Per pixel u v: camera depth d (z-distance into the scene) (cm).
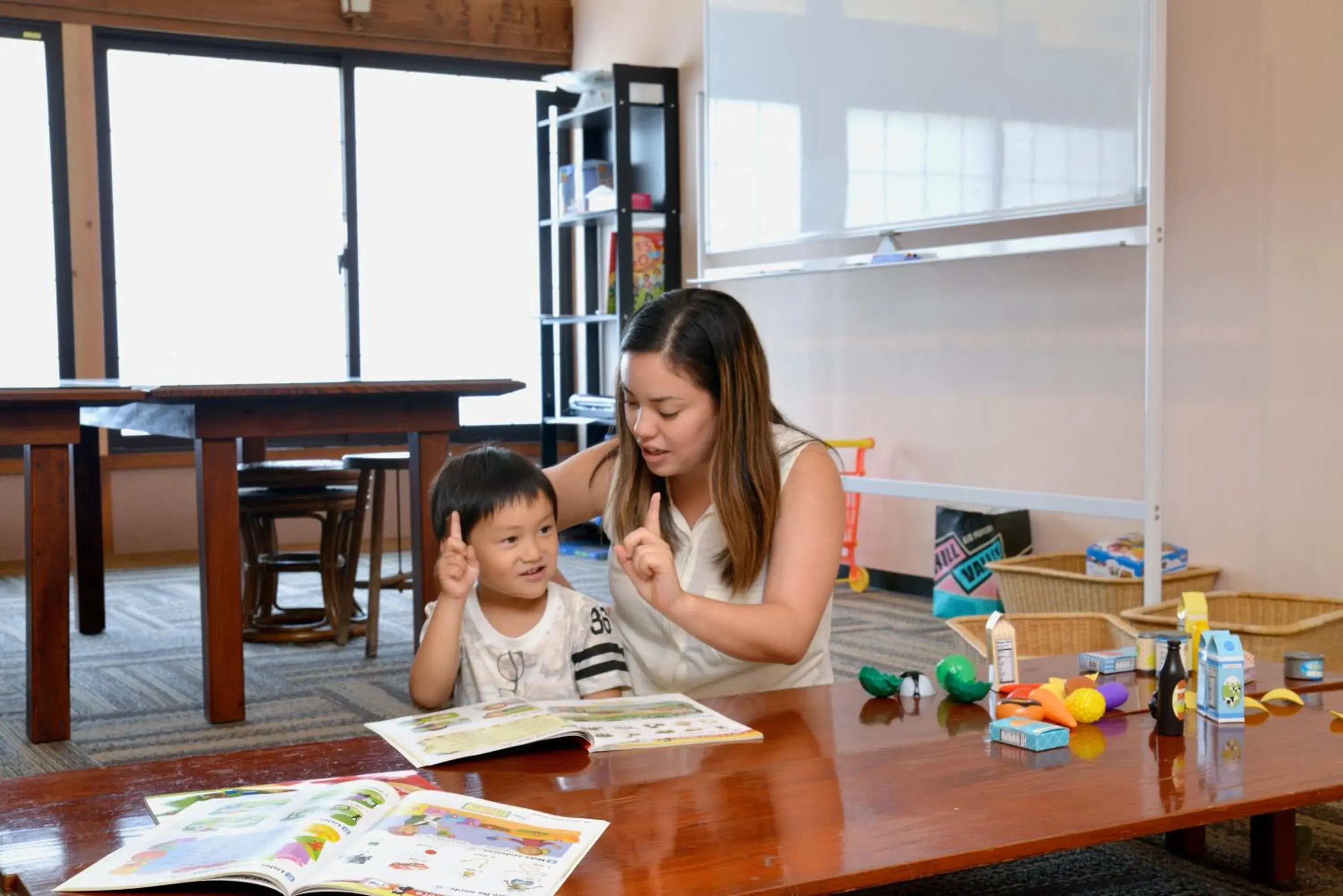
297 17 550
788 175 452
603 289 611
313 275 578
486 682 171
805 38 441
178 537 552
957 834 105
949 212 390
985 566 394
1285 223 326
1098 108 341
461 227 605
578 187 560
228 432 276
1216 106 341
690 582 165
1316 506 321
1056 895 175
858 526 471
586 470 187
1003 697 150
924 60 396
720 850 101
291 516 365
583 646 174
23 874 96
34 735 267
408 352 598
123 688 319
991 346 412
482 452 171
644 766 123
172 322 554
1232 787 118
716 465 155
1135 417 368
